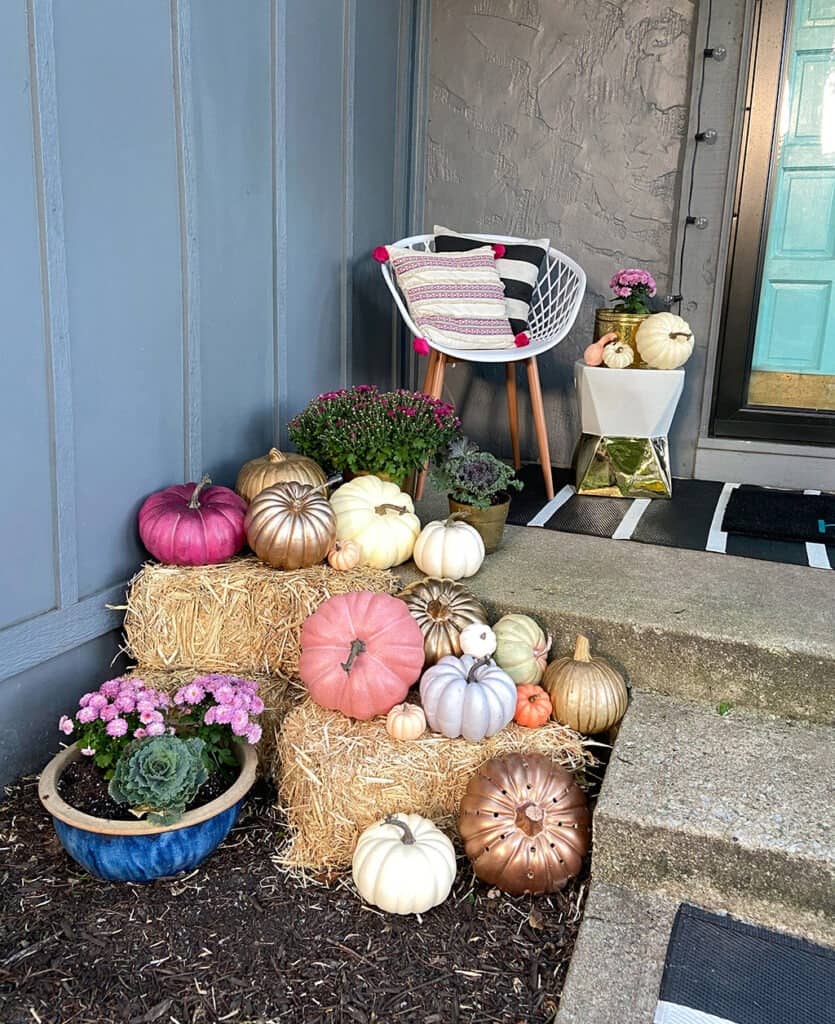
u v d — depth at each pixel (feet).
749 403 11.44
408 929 5.34
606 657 7.10
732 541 8.86
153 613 6.70
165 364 7.40
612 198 11.40
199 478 8.01
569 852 5.64
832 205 10.71
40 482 6.24
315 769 5.88
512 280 10.59
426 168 12.19
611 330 10.43
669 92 10.88
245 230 8.36
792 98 10.58
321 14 9.23
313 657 6.28
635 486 10.38
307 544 6.95
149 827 5.25
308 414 8.46
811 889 5.16
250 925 5.31
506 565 8.11
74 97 6.13
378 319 11.52
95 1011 4.66
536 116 11.52
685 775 5.88
